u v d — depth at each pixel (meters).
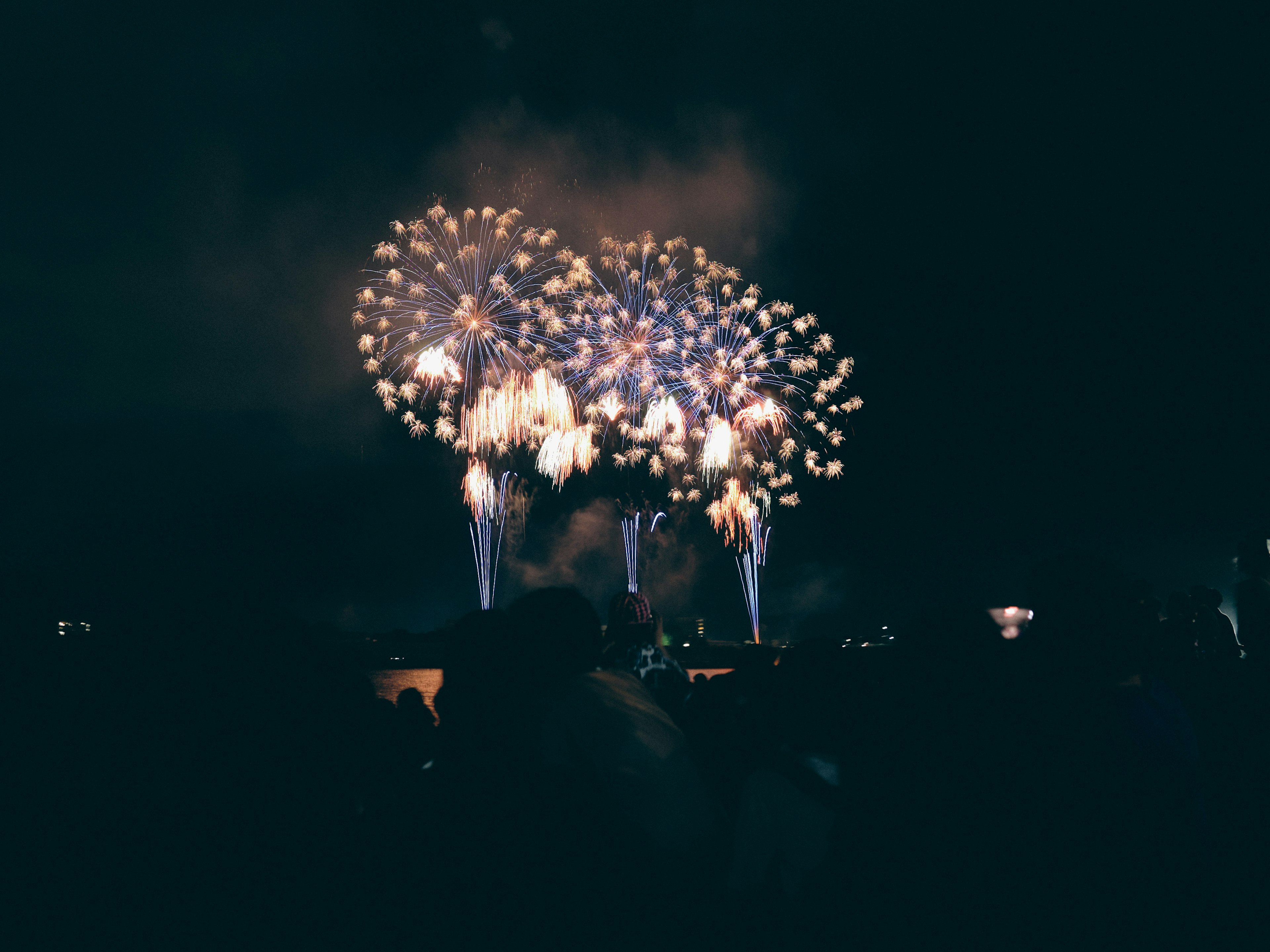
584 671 3.97
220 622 2.51
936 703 2.87
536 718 3.65
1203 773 6.59
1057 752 2.73
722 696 5.05
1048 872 2.58
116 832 2.26
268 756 2.38
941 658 2.95
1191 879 2.66
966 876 2.63
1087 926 2.53
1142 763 2.78
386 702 4.29
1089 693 2.92
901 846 2.77
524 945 3.09
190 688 2.37
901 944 2.71
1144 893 2.56
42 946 2.16
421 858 2.91
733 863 3.45
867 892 2.84
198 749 2.33
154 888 2.21
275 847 2.32
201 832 2.27
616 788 3.52
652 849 3.48
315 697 2.54
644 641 5.33
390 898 2.62
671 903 3.40
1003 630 3.14
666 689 5.14
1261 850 5.44
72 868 2.22
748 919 3.41
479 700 3.64
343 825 2.48
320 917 2.35
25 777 2.28
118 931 2.18
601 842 3.35
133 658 2.43
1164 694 3.41
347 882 2.44
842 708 3.41
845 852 2.98
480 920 3.02
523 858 3.22
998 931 2.57
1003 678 2.91
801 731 3.45
